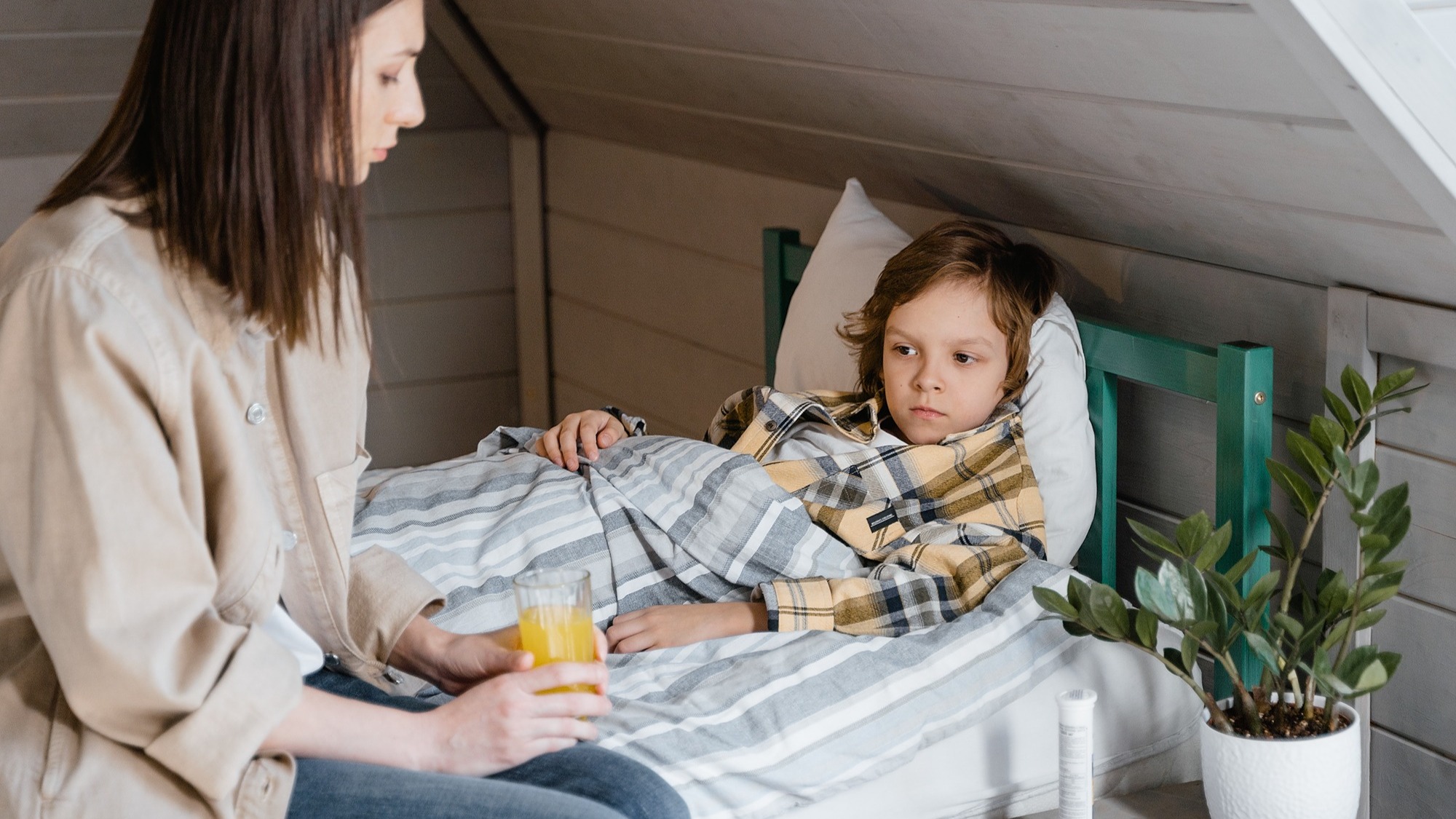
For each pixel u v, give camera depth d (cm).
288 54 91
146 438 88
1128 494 177
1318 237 135
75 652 86
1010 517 155
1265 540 146
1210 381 146
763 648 140
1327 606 124
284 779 93
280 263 95
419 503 156
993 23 137
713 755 122
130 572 87
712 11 182
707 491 153
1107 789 143
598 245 293
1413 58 107
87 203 93
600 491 155
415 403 317
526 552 150
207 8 91
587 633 111
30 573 87
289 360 108
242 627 93
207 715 88
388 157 300
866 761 128
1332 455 126
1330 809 122
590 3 210
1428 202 113
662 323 275
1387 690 146
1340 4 104
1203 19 112
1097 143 147
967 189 184
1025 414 162
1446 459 135
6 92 245
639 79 229
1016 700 137
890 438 162
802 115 196
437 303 315
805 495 159
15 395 87
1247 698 126
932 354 158
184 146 92
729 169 243
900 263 163
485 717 102
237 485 94
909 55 157
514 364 329
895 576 146
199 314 97
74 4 232
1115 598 125
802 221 226
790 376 192
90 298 88
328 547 113
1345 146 116
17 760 88
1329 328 142
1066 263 181
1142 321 170
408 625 120
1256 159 129
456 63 288
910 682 133
